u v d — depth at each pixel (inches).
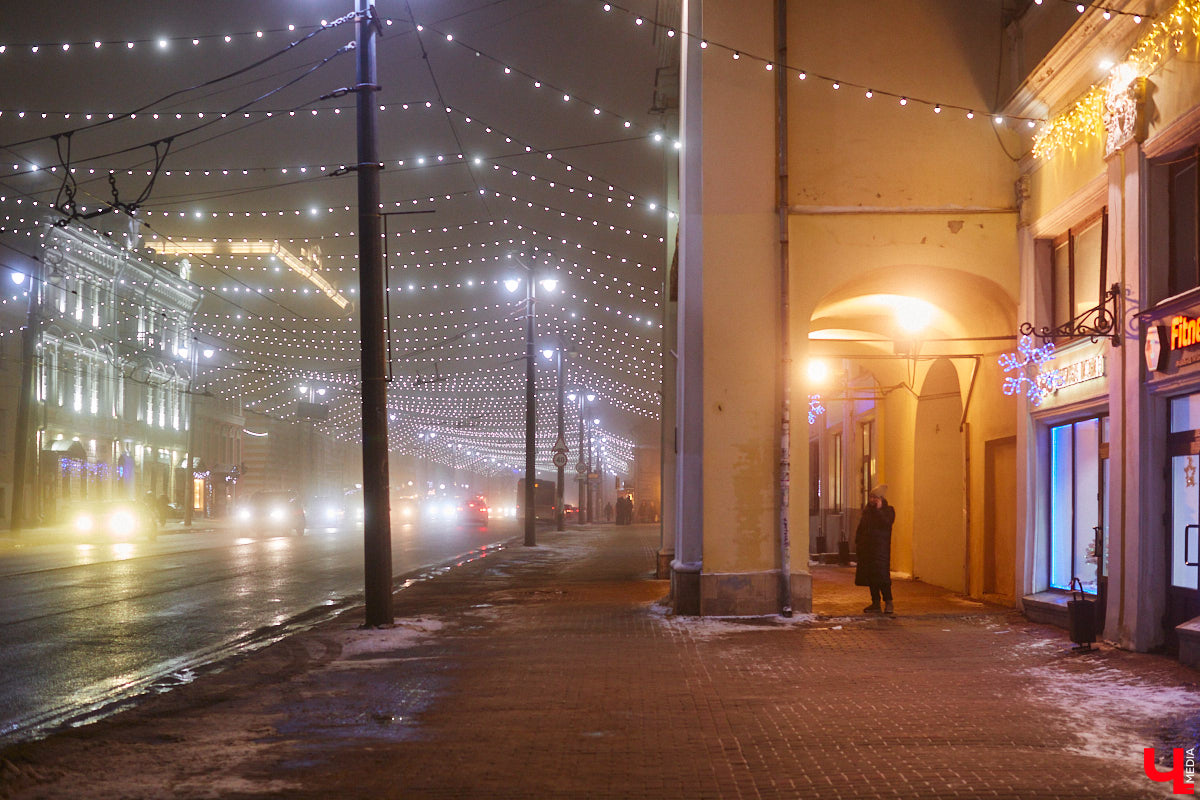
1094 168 494.3
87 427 2043.6
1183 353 411.5
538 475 4493.1
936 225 577.3
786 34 581.3
